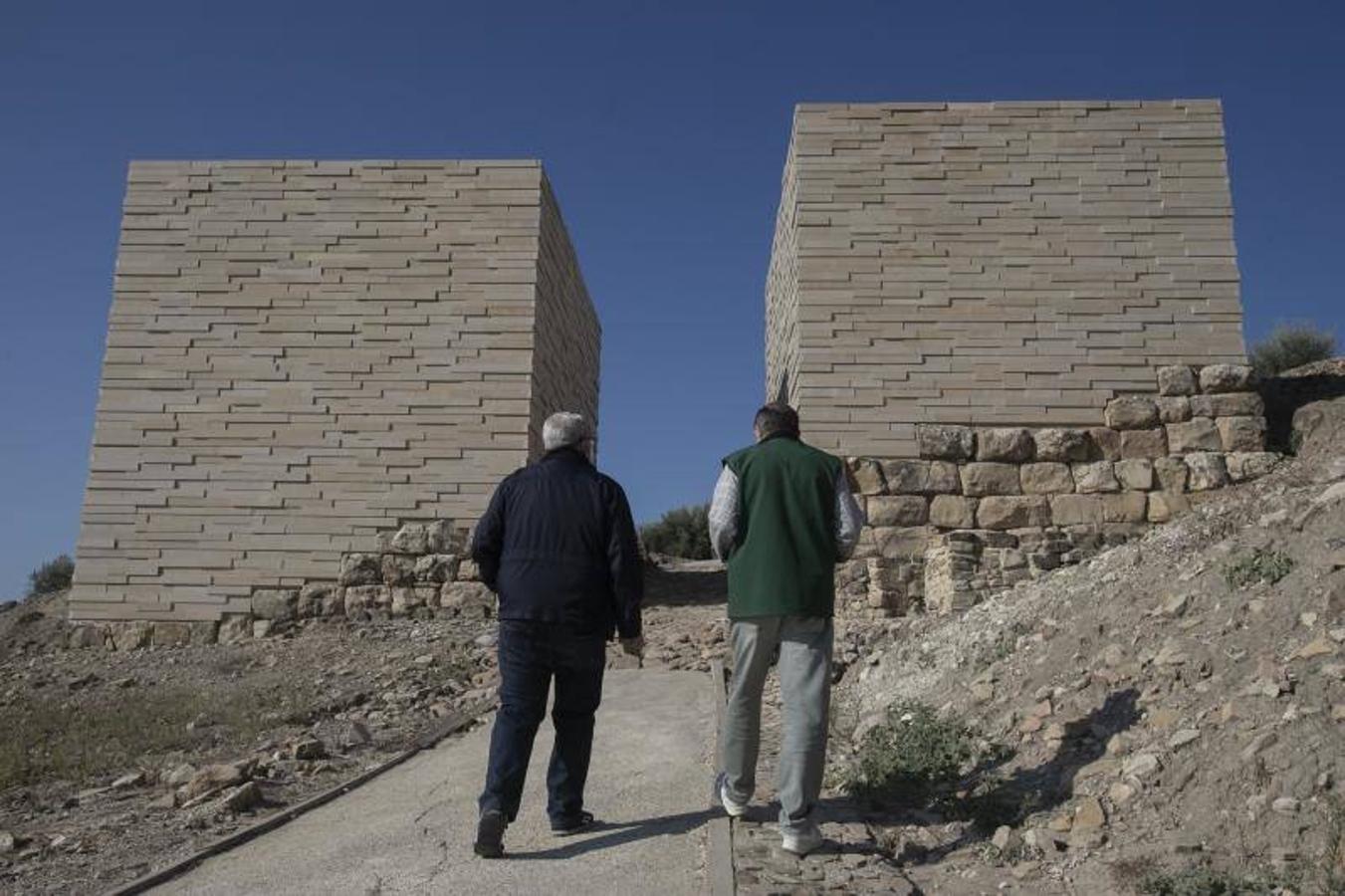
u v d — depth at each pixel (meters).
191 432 13.33
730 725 5.12
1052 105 13.29
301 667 11.14
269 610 12.88
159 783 7.03
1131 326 12.74
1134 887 4.23
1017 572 11.94
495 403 13.34
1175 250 12.92
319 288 13.69
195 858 5.12
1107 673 5.96
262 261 13.77
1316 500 6.36
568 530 5.13
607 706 8.25
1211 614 5.91
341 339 13.53
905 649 8.62
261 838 5.49
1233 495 11.92
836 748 6.73
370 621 12.74
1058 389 12.62
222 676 11.09
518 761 5.01
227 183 13.98
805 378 12.70
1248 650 5.40
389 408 13.35
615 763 6.62
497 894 4.55
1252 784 4.50
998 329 12.76
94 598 12.95
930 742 5.93
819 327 12.80
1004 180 13.12
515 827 5.41
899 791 5.62
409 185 13.95
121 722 8.77
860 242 13.01
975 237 12.98
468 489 13.14
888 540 12.26
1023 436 12.47
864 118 13.33
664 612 13.56
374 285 13.69
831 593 4.91
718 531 4.98
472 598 12.83
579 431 5.43
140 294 13.69
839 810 5.47
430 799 6.05
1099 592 7.13
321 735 8.03
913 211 13.06
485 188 13.92
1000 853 4.78
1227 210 12.99
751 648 4.91
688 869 4.73
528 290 13.62
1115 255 12.91
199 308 13.64
